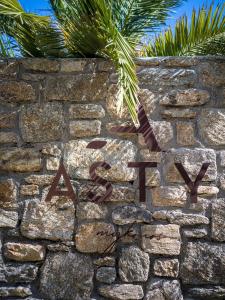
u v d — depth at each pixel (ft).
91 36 9.70
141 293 9.72
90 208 9.94
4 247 9.93
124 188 9.96
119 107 8.86
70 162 10.05
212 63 10.26
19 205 10.01
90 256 9.86
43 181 10.03
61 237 9.89
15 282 9.84
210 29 11.06
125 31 10.79
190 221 9.89
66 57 10.74
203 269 9.78
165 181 10.00
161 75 10.23
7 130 10.18
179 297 9.71
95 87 10.21
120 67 9.09
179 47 11.63
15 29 10.72
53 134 10.12
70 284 9.79
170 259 9.82
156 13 10.69
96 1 8.99
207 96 10.16
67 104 10.21
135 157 10.04
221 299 9.74
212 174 10.00
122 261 9.80
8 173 10.11
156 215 9.89
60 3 10.27
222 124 10.12
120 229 9.89
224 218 9.90
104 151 10.06
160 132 10.11
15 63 10.32
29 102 10.23
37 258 9.87
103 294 9.73
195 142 10.10
